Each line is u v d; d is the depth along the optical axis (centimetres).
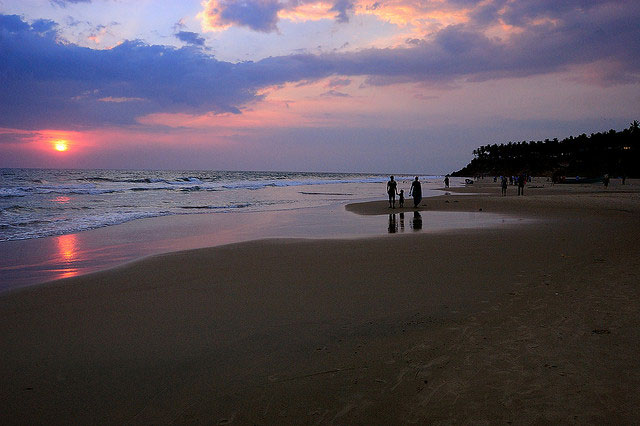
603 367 337
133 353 416
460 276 687
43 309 568
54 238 1251
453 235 1173
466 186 6550
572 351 370
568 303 508
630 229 1216
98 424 296
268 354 405
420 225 1478
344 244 1056
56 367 388
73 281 722
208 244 1127
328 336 447
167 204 2619
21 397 334
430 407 295
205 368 379
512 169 16150
